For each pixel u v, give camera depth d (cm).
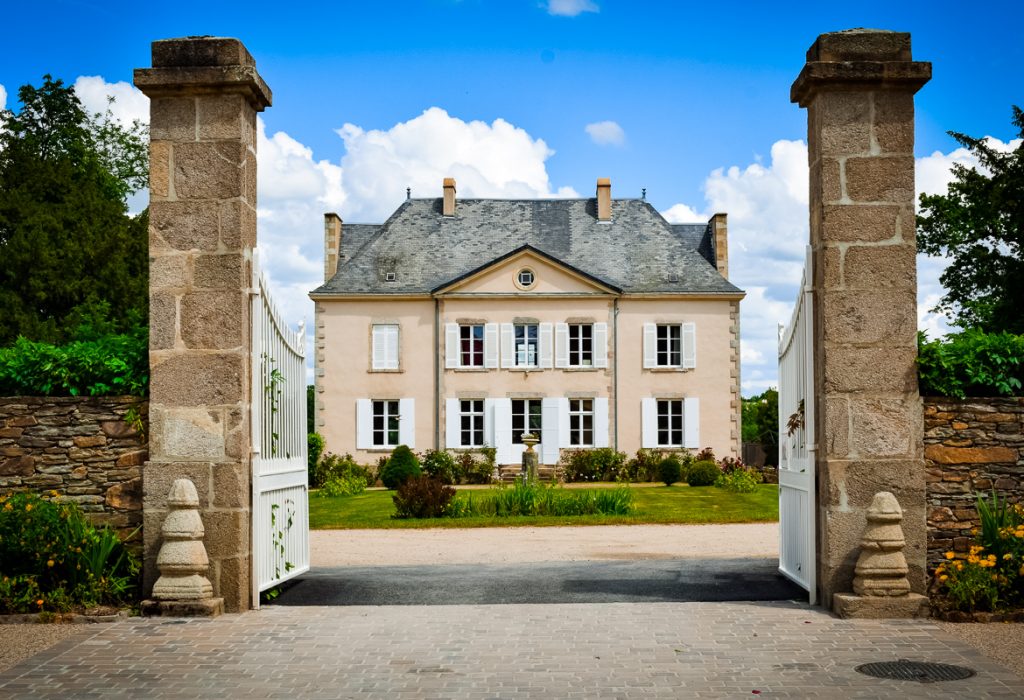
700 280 3400
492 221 3616
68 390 863
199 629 750
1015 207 2464
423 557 1247
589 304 3334
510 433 3322
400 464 2853
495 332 3325
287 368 947
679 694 577
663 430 3359
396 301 3347
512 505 1864
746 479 2605
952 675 614
